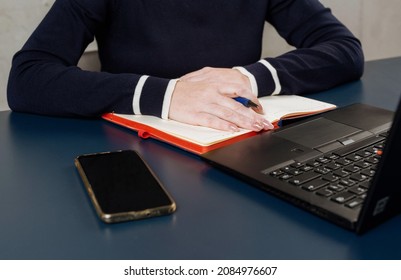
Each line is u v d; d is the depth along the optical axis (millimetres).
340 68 1077
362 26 1888
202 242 508
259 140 726
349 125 771
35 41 1003
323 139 716
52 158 735
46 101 910
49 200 606
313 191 565
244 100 837
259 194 604
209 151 698
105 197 572
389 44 1979
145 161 694
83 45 1065
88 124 882
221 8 1236
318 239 507
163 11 1181
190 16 1207
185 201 591
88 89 884
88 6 1055
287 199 569
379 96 1009
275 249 494
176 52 1207
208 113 807
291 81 1003
